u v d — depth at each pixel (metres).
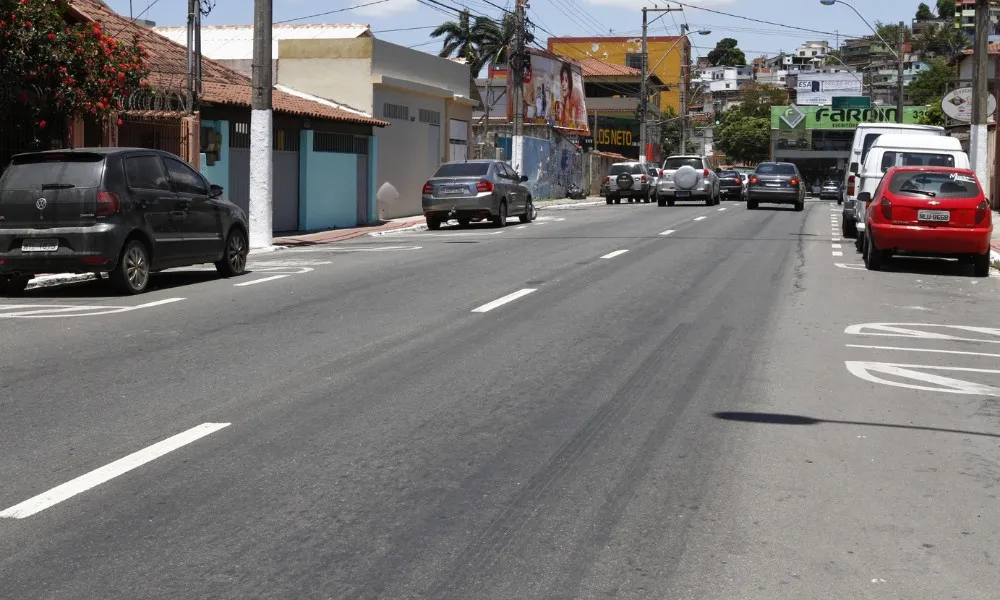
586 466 5.88
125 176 12.99
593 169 65.00
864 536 4.85
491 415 6.98
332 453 6.08
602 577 4.34
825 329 10.73
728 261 17.64
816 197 81.25
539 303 12.20
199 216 14.33
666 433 6.59
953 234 15.98
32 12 16.69
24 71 16.92
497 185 27.39
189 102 21.91
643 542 4.74
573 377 8.19
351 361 8.72
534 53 55.03
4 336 9.84
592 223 28.98
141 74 18.72
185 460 5.91
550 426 6.72
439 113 37.38
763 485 5.58
